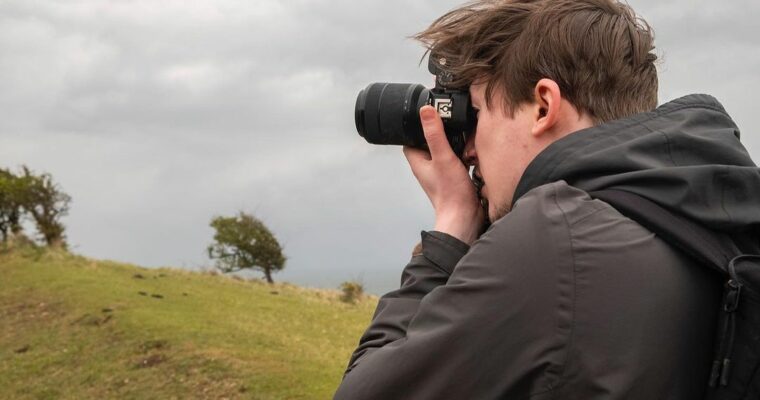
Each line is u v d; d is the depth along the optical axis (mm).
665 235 1290
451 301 1330
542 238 1294
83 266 21938
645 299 1242
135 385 10461
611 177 1350
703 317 1281
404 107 1766
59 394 10727
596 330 1231
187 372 10477
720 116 1496
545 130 1484
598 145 1391
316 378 9766
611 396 1208
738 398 1214
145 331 12586
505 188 1548
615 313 1235
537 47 1505
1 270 21062
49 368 11836
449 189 1700
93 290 16891
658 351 1229
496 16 1576
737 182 1302
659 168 1316
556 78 1487
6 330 14625
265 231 35062
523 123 1518
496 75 1566
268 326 13805
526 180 1443
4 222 28562
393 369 1326
